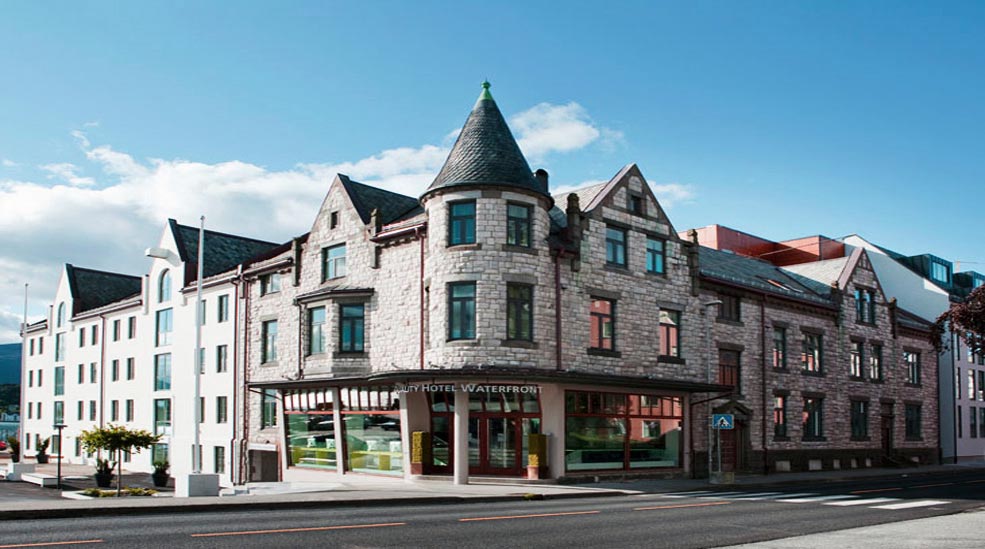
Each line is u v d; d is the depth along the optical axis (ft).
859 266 156.66
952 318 99.40
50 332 218.59
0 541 40.81
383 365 109.40
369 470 109.40
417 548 41.47
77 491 110.93
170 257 91.91
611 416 106.42
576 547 43.37
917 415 169.48
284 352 127.13
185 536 43.24
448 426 102.58
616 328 108.99
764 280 141.38
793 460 133.59
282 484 103.55
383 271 111.55
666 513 62.64
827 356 144.97
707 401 116.78
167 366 165.27
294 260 125.70
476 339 96.48
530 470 97.86
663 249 118.42
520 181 100.37
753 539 48.03
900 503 75.00
